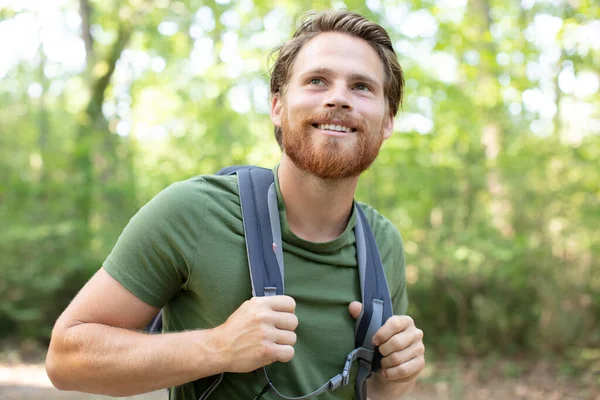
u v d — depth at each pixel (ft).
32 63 31.42
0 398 16.99
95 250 26.86
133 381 4.25
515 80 21.16
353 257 5.10
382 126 5.03
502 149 23.07
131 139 30.22
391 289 5.59
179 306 4.85
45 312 26.02
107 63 31.76
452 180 23.31
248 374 4.58
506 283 23.57
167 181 26.89
